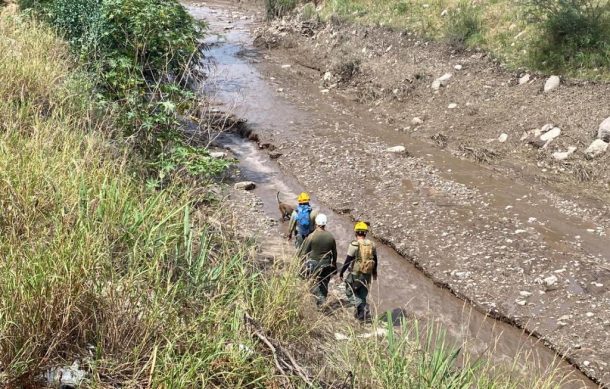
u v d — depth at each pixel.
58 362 3.30
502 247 9.26
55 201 4.36
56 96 6.98
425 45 19.20
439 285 8.48
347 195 11.53
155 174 6.99
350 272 6.90
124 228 4.30
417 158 13.38
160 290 3.82
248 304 4.36
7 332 3.18
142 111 7.64
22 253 3.68
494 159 13.18
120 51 9.08
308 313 4.86
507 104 14.99
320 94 18.83
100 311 3.59
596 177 11.86
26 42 8.67
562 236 9.62
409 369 4.13
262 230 9.54
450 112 15.58
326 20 24.59
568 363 6.72
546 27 16.14
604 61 14.79
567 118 13.52
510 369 4.91
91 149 5.38
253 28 29.31
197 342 3.66
